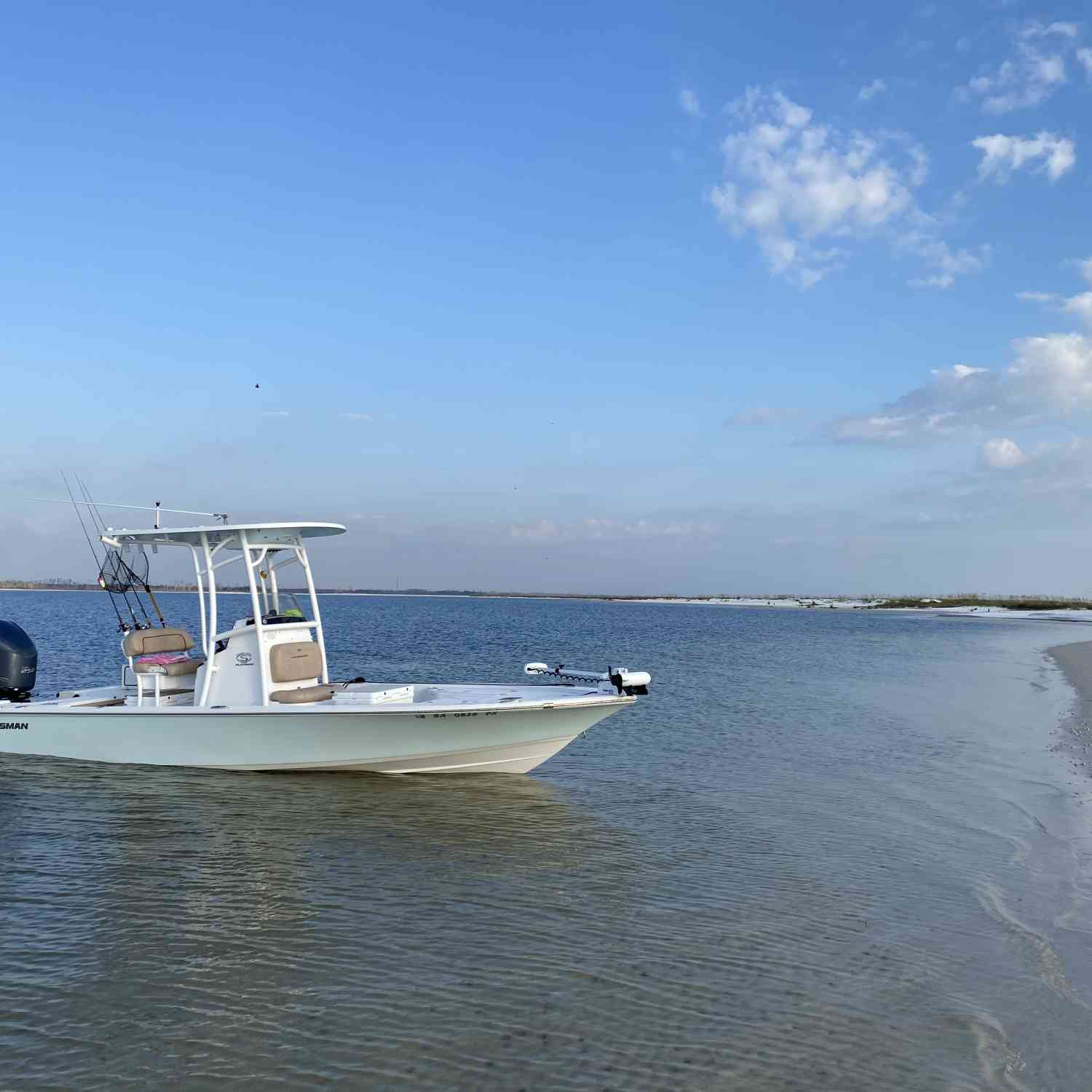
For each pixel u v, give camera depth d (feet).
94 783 35.70
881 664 99.35
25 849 27.50
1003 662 103.65
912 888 25.02
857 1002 18.06
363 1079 14.88
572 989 18.39
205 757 37.37
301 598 40.55
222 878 25.13
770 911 23.11
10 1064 15.16
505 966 19.48
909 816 32.65
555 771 39.93
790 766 41.42
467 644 120.98
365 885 24.80
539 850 28.22
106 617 186.39
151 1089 14.51
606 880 25.45
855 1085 15.05
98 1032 16.34
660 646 124.16
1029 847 28.91
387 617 254.06
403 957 19.92
